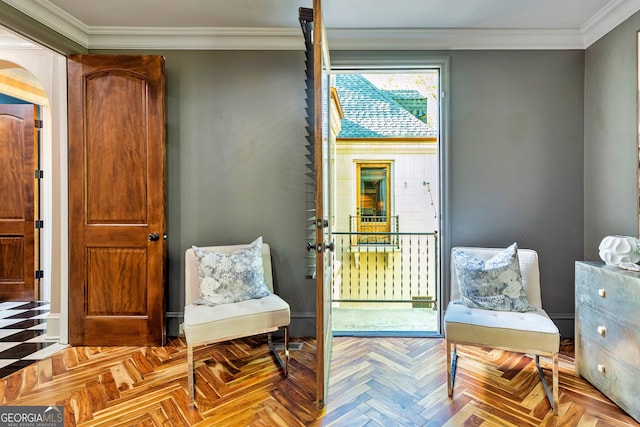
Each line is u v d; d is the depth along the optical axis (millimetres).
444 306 2631
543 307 2602
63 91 2496
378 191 6340
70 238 2459
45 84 2652
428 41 2582
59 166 2654
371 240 6297
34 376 2045
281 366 2180
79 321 2463
